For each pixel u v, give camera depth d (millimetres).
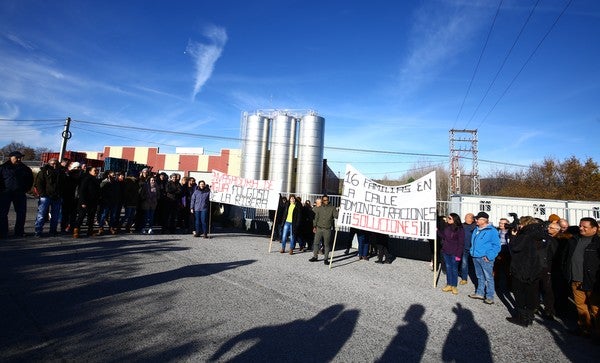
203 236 12344
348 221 9617
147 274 6707
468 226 8859
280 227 13648
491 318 6004
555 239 6762
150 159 48188
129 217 11430
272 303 5676
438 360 4148
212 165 45938
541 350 4773
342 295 6508
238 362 3648
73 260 7207
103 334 4055
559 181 43719
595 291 5211
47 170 9336
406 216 9148
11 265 6453
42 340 3779
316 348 4160
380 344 4453
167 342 3977
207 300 5531
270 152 30125
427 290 7633
